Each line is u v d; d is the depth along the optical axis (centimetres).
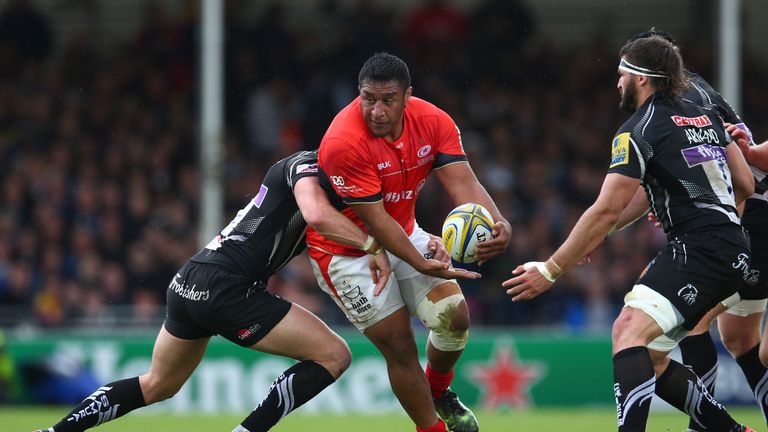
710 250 1898
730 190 1952
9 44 5528
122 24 5928
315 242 2116
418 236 2117
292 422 3469
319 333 2044
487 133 5372
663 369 2006
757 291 2194
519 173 5222
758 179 2186
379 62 1903
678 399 2006
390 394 3894
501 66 5569
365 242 1981
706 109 2005
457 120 5369
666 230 1969
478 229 1997
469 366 3972
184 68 5544
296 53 5456
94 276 4578
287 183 2044
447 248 2009
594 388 3981
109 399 2086
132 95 5484
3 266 4594
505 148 5316
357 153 1942
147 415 3738
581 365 3991
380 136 1948
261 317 2028
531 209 5069
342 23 5538
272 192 2058
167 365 2094
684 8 5994
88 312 4350
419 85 5425
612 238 4772
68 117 5347
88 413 2072
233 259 2039
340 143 1941
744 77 5778
